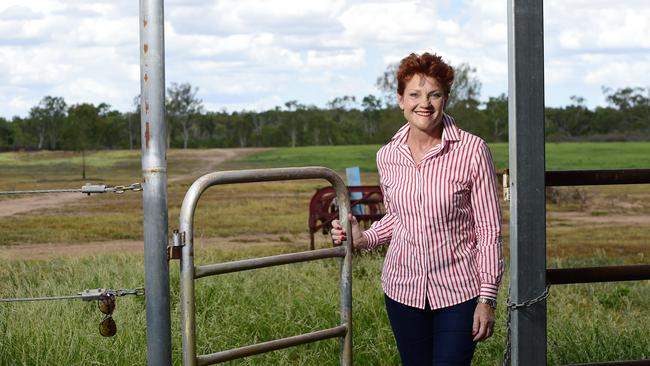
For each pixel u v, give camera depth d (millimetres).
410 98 4203
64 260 11953
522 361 4422
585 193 32906
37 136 116938
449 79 4219
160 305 3887
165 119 3883
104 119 112375
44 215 25719
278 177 4129
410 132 4312
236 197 33125
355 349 6520
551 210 28484
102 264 10219
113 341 6266
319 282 8477
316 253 4328
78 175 61312
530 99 4340
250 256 14023
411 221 4211
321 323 6953
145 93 3855
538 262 4406
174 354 6156
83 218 24594
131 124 114500
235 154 94500
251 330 6902
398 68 4270
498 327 6684
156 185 3863
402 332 4340
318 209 14727
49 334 6266
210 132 129000
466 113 75000
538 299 4391
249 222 22875
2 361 6059
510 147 4406
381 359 6359
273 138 128000
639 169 4559
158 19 3846
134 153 89688
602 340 6340
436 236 4176
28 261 12859
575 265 13086
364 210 15914
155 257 3879
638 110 121000
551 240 19250
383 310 7328
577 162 72625
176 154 93938
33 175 60438
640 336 6527
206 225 22031
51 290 8234
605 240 19172
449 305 4199
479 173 4156
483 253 4145
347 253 4445
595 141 115250
